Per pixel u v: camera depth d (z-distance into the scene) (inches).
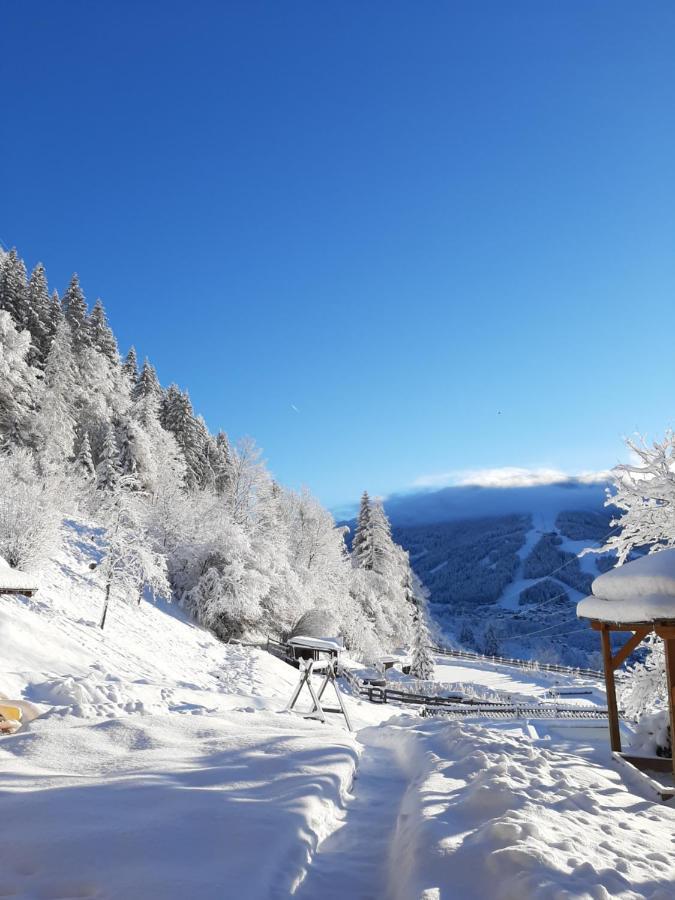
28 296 1925.4
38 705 406.3
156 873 110.3
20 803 152.2
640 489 459.8
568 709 753.6
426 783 186.5
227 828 133.3
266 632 1508.4
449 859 117.4
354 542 2300.7
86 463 1658.5
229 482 1750.7
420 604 2591.0
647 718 347.6
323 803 163.3
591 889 101.0
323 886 122.7
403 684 1311.5
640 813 193.3
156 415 2086.6
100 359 2010.3
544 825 138.0
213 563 1373.0
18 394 1476.4
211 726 271.9
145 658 836.0
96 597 996.6
